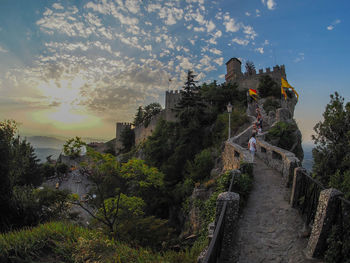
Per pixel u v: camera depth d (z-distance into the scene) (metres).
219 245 4.79
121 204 13.62
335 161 7.36
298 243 5.71
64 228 7.12
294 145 17.17
